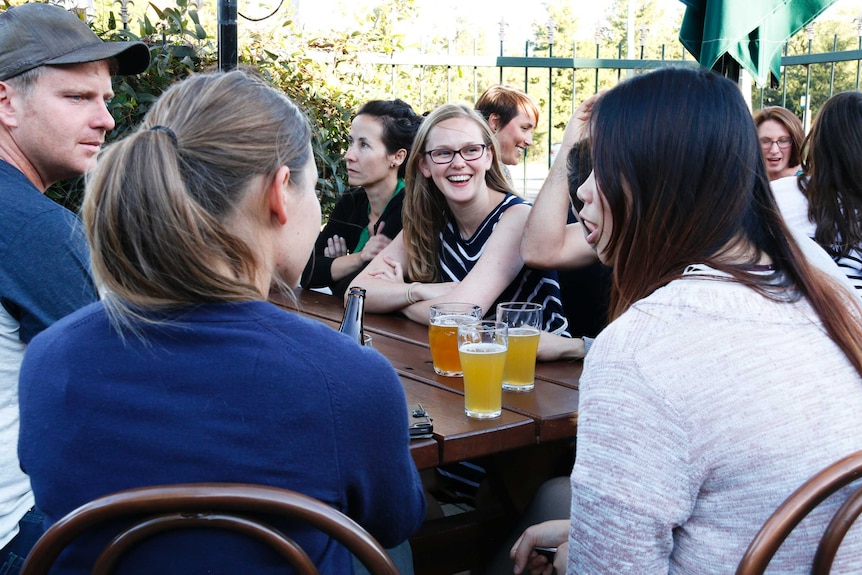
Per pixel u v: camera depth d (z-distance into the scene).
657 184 1.06
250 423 0.91
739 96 1.07
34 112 1.71
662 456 0.96
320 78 4.60
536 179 8.05
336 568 1.01
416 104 5.43
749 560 0.92
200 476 0.90
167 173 0.91
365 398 0.94
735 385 0.96
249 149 0.96
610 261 1.17
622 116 1.08
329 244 3.46
